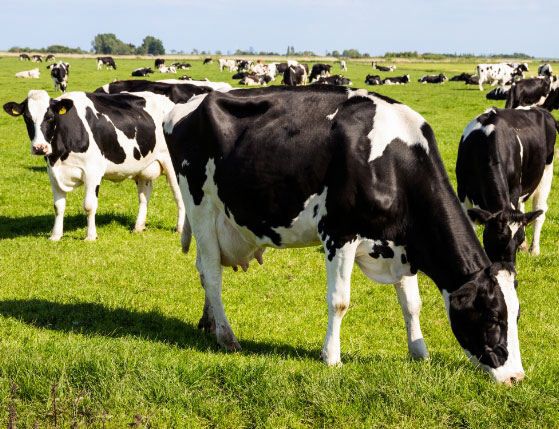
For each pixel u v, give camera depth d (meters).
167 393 5.07
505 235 6.32
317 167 5.71
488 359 5.16
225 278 9.53
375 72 88.44
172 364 5.46
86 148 10.80
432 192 5.47
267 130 6.00
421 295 8.94
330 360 5.88
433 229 5.49
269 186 5.96
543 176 10.51
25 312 7.65
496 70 53.00
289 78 60.47
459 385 5.15
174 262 10.19
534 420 4.77
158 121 11.80
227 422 4.84
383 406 4.92
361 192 5.50
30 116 10.23
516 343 5.12
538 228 10.66
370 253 5.76
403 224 5.63
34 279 9.02
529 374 5.56
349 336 7.40
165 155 11.92
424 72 89.31
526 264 10.11
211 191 6.55
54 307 7.85
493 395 5.02
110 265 9.87
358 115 5.69
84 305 8.02
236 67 87.06
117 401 4.91
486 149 8.57
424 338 7.44
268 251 11.08
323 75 69.44
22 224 12.17
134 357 5.55
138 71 67.44
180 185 7.04
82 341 6.09
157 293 8.70
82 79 56.28
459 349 7.02
